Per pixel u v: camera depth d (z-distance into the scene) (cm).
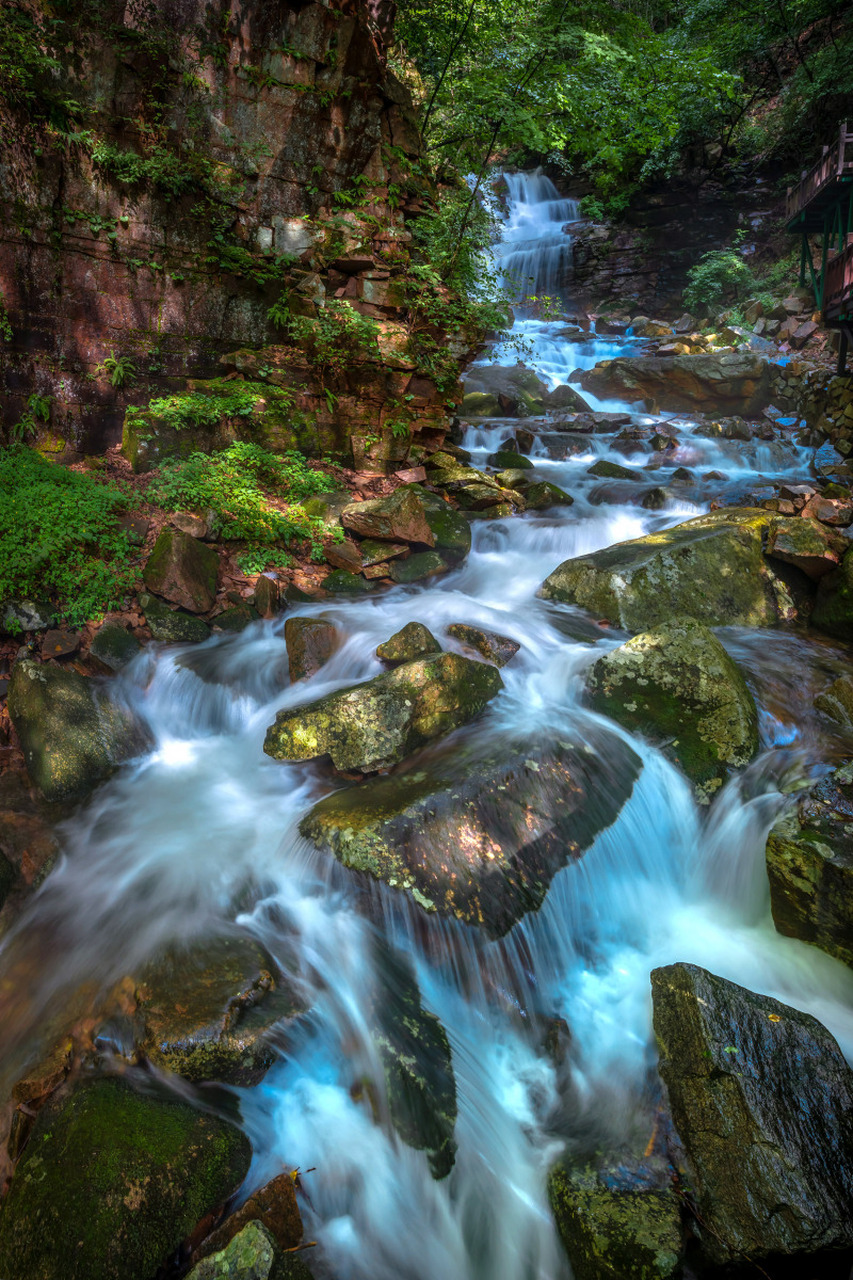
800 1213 264
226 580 678
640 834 450
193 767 534
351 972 364
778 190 1905
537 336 1802
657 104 1267
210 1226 285
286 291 845
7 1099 326
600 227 2122
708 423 1262
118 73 726
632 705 514
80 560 623
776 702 533
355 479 850
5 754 526
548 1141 326
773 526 694
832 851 378
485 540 829
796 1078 301
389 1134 316
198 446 781
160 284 783
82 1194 275
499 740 475
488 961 379
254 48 785
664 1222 274
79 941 387
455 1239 298
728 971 385
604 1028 365
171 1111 306
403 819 404
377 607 679
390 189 884
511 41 1103
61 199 716
